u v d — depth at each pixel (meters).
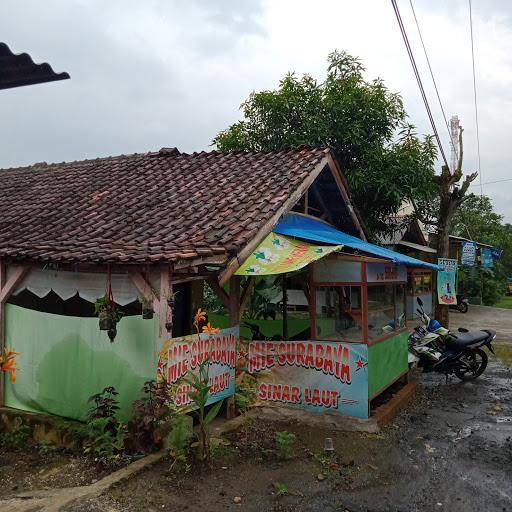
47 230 7.05
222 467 5.29
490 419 7.39
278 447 5.90
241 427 6.52
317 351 7.07
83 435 5.67
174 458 5.21
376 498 4.81
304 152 8.68
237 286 6.73
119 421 5.64
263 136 13.26
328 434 6.47
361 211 13.07
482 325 18.05
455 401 8.37
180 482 4.89
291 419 6.93
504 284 37.66
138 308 6.26
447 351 9.49
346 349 6.89
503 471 5.47
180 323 8.17
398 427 6.96
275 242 6.71
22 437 6.07
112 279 5.93
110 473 5.03
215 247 5.57
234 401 6.75
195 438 5.68
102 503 4.39
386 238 15.55
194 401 5.54
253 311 8.30
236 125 13.82
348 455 5.82
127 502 4.45
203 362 5.99
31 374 6.42
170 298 5.41
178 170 9.27
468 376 9.84
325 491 4.91
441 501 4.77
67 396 6.09
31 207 8.48
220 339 6.37
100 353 5.86
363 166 12.70
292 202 7.42
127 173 9.63
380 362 7.39
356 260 6.95
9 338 6.65
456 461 5.75
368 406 6.74
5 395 6.70
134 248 5.59
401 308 8.89
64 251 5.78
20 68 3.07
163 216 7.02
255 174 8.23
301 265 5.92
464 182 13.21
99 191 8.79
